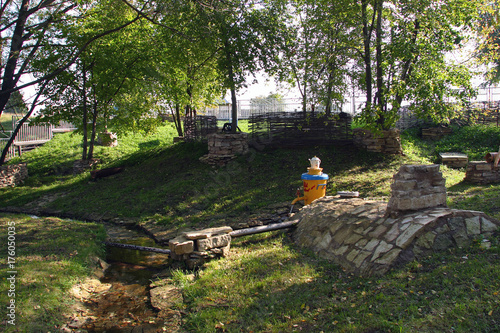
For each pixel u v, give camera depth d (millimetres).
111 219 10766
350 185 11016
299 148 15164
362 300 4188
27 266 5793
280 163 13844
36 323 4383
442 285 4109
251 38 13781
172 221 9844
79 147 22172
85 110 17609
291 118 15297
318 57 14805
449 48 12750
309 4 15125
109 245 7957
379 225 5555
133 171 15984
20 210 12797
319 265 5488
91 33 15391
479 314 3498
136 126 18828
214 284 5270
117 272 6527
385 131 13938
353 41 14305
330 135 15109
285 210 9625
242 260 6105
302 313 4152
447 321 3498
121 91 17391
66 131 28156
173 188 12609
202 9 12617
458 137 16703
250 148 15500
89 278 6043
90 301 5312
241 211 10062
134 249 7797
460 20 12680
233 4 13234
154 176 14594
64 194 14391
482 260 4414
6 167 16375
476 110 17578
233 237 6883
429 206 5590
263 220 8984
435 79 12094
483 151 14945
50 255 6508
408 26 12875
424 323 3533
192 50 14867
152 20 12094
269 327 3973
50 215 12086
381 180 11188
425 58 12172
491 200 7219
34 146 24203
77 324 4605
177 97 17422
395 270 4637
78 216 11492
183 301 5027
